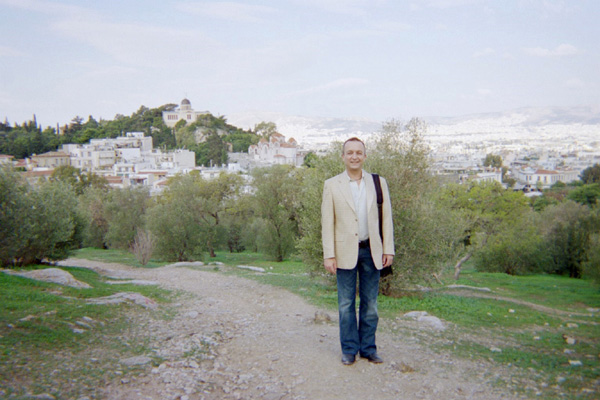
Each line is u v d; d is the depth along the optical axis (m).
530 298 17.98
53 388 3.41
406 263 10.36
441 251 11.22
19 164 124.44
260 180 30.88
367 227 4.25
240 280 13.26
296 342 5.19
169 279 14.05
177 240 27.91
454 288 15.50
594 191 64.56
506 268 31.31
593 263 22.92
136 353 4.61
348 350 4.39
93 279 13.11
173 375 4.00
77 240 19.55
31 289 7.93
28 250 15.54
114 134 178.62
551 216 35.88
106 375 3.85
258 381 3.95
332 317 7.09
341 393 3.67
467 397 3.67
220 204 39.09
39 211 15.71
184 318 6.76
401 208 10.62
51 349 4.38
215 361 4.53
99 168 127.81
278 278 13.66
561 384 4.05
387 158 11.77
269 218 30.72
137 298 7.86
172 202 30.77
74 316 5.81
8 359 3.87
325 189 4.32
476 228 29.70
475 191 30.02
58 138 170.25
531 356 5.06
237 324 6.43
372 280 4.38
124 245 35.66
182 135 171.25
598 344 5.98
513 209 29.56
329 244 4.26
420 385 3.88
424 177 12.37
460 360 4.75
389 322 6.79
